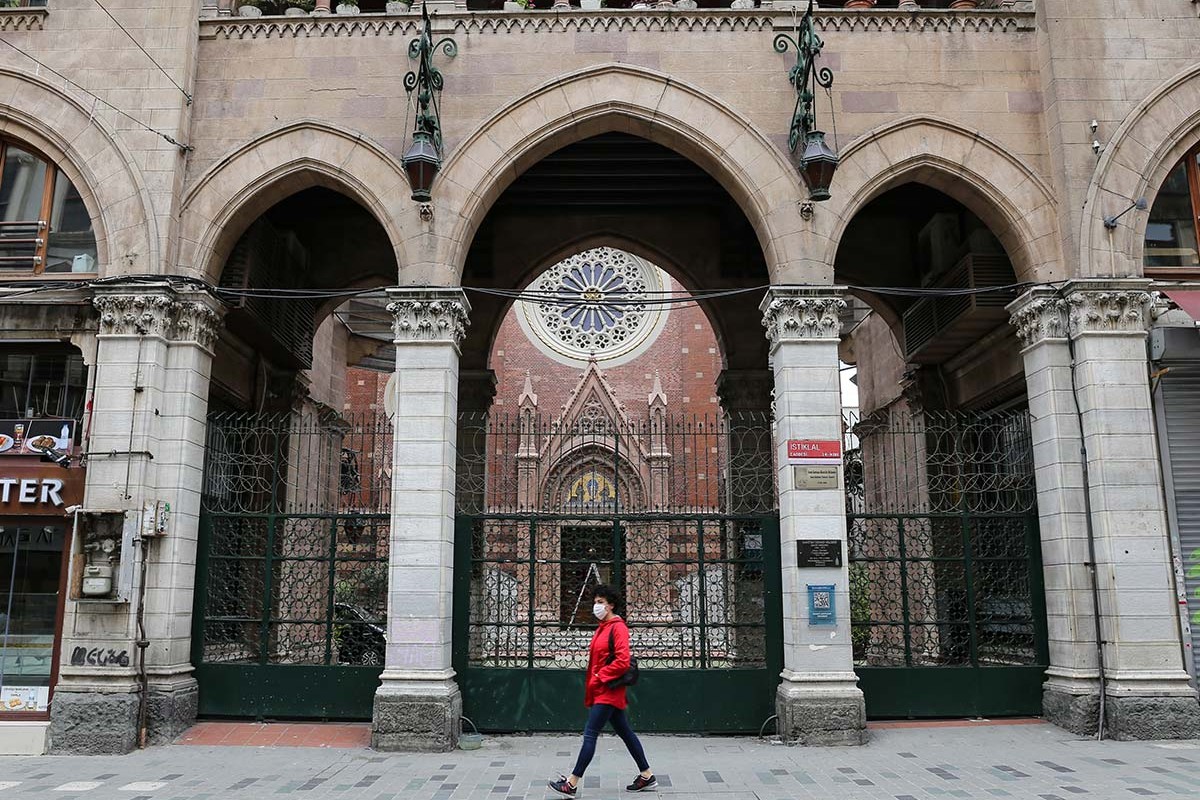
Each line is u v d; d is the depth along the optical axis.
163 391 11.43
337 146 11.99
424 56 11.52
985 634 12.88
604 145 14.68
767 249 11.95
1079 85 11.95
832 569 10.84
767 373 17.06
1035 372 11.80
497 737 11.25
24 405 11.81
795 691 10.55
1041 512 11.69
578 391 30.27
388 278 17.11
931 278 15.80
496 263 17.17
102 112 11.94
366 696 11.59
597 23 12.28
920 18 12.35
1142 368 11.20
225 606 12.21
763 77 12.17
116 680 10.55
